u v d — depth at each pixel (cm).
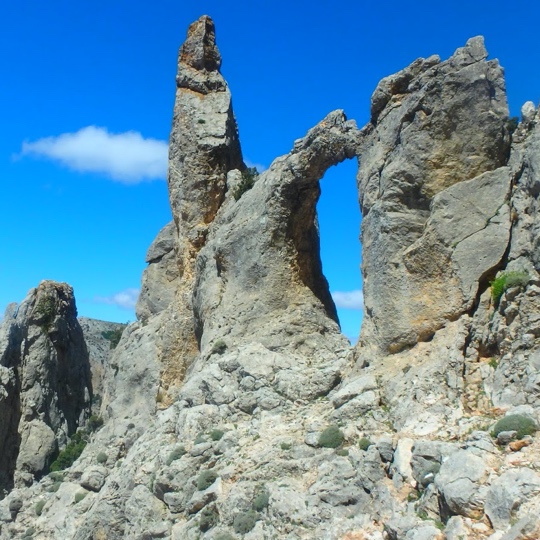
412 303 2828
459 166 2867
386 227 2947
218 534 2475
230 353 3684
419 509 2036
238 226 4172
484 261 2677
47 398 5916
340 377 3161
